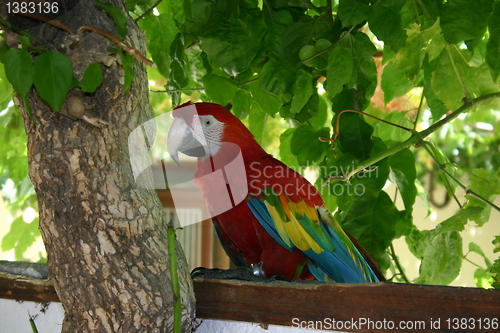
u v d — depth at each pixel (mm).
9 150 2762
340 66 1728
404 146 1950
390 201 2057
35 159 1288
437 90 1953
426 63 2012
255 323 1421
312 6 1886
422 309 1214
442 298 1198
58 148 1264
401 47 1636
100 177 1278
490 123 4520
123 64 1178
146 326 1312
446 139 5406
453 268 2133
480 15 1543
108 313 1309
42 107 1254
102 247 1278
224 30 1801
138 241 1312
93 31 1185
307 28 1842
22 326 1703
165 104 3236
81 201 1271
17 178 2814
